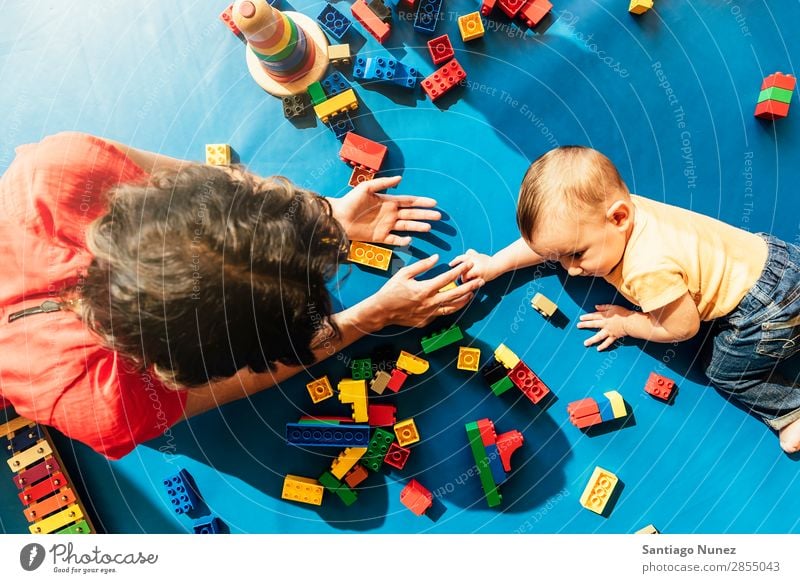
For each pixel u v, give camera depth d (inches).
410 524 37.6
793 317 33.3
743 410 37.3
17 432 37.2
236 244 33.9
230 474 38.1
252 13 32.3
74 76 39.5
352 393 35.7
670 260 32.8
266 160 38.2
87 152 36.1
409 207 37.4
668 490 37.4
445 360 37.7
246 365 35.7
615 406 36.3
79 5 39.9
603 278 37.4
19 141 39.3
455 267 37.4
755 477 37.1
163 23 39.6
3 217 35.2
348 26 37.3
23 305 34.5
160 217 34.0
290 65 36.1
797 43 37.6
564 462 37.6
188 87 39.0
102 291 34.0
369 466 36.7
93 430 35.2
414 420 37.6
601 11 38.0
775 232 37.1
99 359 34.6
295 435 34.6
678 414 37.5
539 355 37.6
